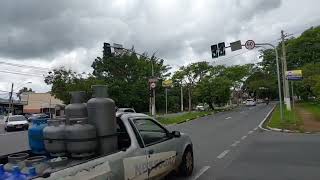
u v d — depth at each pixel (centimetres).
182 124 3075
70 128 577
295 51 7525
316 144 1478
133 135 661
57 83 4659
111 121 620
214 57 2931
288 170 960
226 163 1069
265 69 9950
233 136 1877
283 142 1562
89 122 607
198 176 890
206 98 6819
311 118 3020
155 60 4909
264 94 11881
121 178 589
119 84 4631
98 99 614
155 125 763
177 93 8344
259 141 1614
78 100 622
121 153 607
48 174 461
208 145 1495
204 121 3388
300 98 8925
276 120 2859
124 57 4781
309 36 7444
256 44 2934
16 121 3922
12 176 481
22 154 600
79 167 506
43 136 606
